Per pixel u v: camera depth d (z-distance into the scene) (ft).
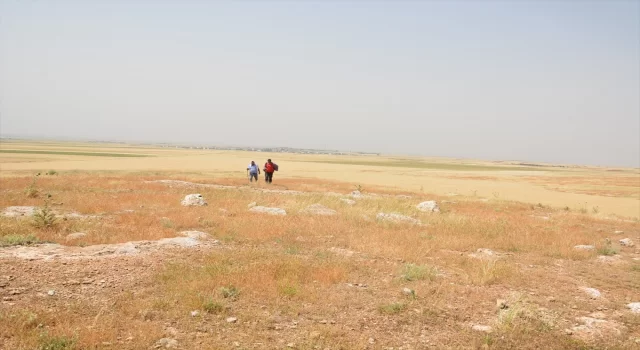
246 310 27.89
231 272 34.65
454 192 162.61
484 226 68.90
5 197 74.23
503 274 40.45
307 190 129.39
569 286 39.01
